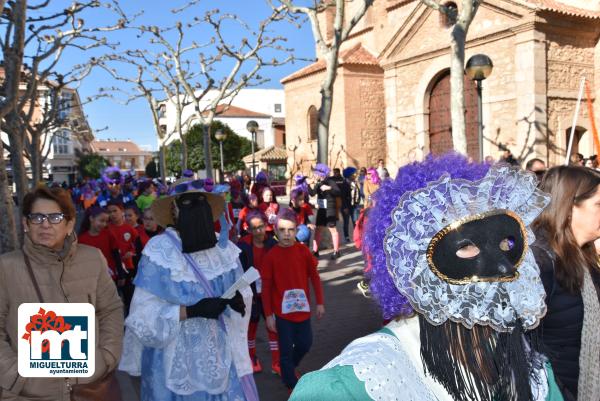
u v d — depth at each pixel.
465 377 1.17
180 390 2.87
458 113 10.59
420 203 1.20
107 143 108.81
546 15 16.42
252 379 3.26
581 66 17.56
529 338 1.39
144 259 3.00
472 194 1.21
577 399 2.18
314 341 6.05
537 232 2.26
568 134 17.38
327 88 13.14
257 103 75.00
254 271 2.98
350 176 15.17
